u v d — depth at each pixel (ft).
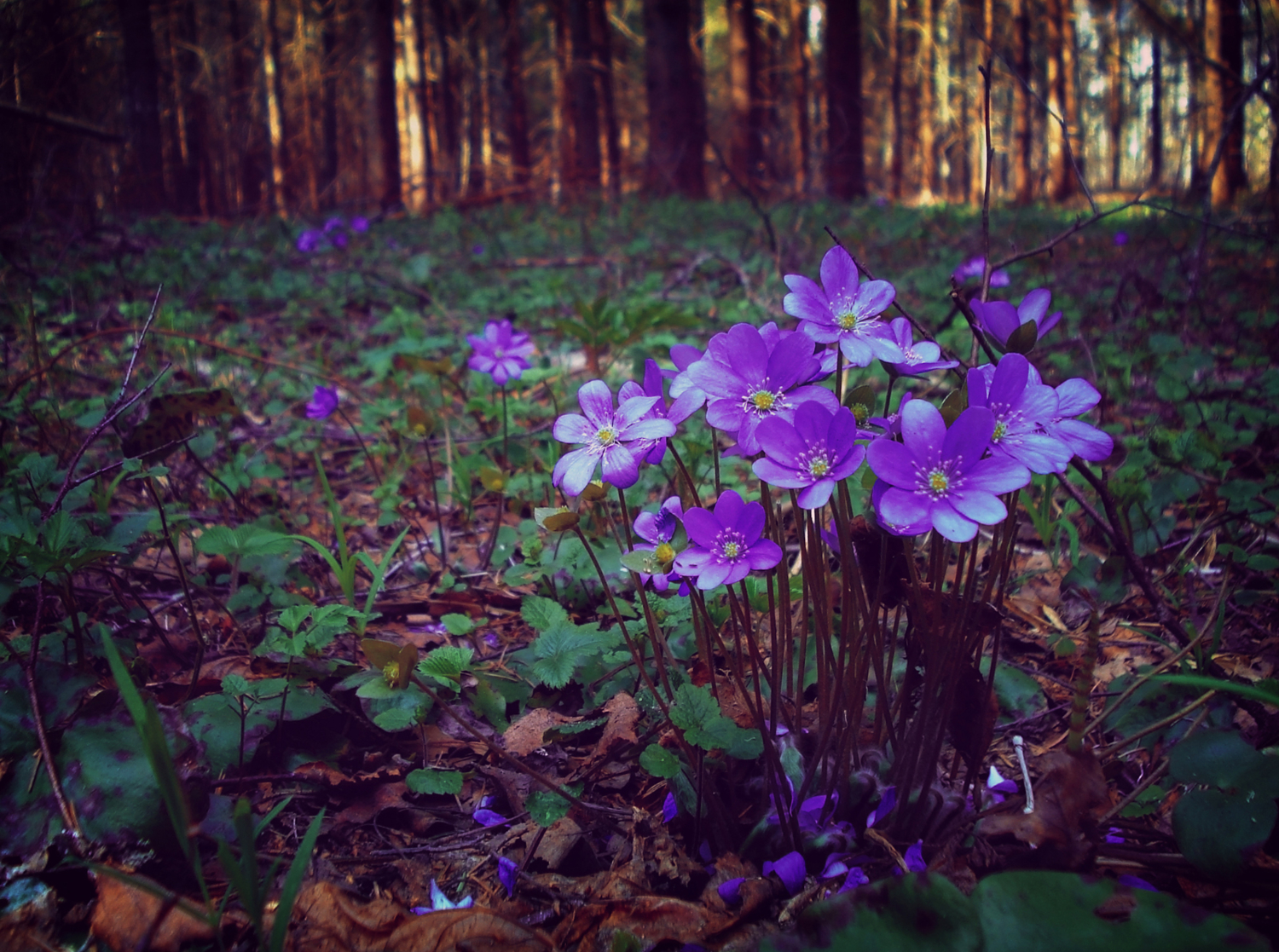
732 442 1.94
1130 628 1.26
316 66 12.48
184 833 0.72
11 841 0.88
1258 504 1.49
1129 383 2.32
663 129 9.24
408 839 1.03
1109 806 0.97
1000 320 0.86
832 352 0.85
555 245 5.59
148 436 1.61
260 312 3.91
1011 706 1.16
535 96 16.97
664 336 2.69
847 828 0.94
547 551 1.50
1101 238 5.48
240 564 1.44
